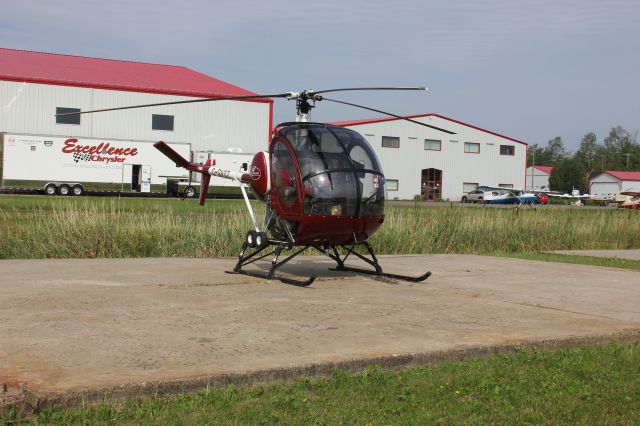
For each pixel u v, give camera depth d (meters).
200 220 14.23
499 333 5.84
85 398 3.88
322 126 8.55
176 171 40.50
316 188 8.05
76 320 5.92
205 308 6.68
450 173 61.66
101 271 9.41
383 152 59.19
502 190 54.19
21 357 4.63
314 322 6.11
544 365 5.04
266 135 45.66
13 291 7.46
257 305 6.94
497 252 15.58
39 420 3.61
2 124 39.28
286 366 4.54
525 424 3.84
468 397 4.30
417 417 3.89
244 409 3.90
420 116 60.19
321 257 12.37
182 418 3.73
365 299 7.53
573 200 66.25
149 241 12.49
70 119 40.81
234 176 9.86
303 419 3.80
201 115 43.94
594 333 5.91
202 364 4.57
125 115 42.16
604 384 4.60
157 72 49.38
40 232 12.37
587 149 155.12
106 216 13.19
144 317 6.14
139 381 4.09
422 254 13.97
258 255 12.45
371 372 4.63
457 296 7.95
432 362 5.04
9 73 40.19
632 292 8.73
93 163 38.44
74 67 45.50
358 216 8.23
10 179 36.75
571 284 9.40
